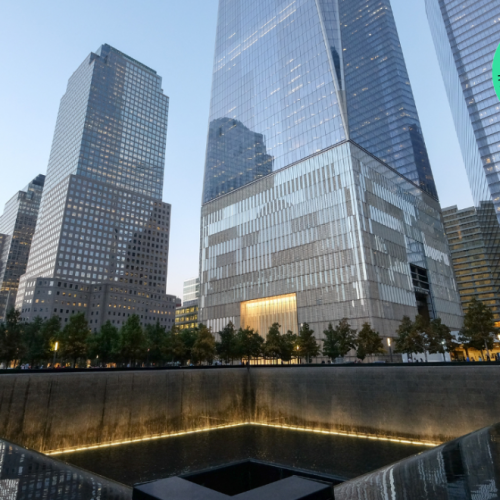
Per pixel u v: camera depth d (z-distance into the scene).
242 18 129.50
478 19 122.38
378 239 86.12
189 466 33.66
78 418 38.41
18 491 5.13
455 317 107.62
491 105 113.38
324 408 47.59
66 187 194.12
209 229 117.50
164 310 197.25
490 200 113.38
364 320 76.06
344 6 105.56
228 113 124.12
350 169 85.81
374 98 104.62
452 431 37.22
